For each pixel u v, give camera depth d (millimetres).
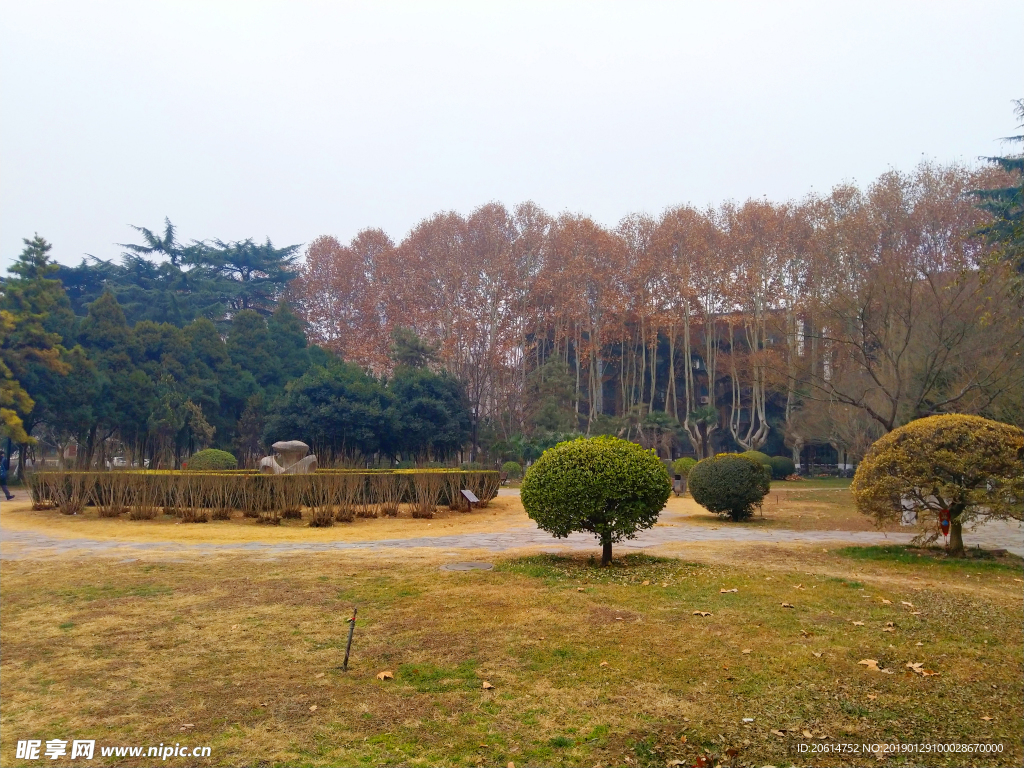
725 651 5461
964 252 23844
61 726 4160
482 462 36312
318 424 32156
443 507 17656
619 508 9047
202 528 13500
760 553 10570
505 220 42812
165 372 33344
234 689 4723
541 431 34750
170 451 30859
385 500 17469
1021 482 9461
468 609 6680
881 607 6953
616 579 8133
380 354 45156
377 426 33219
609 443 9391
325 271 50469
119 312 33688
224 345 37281
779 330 33250
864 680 4906
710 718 4273
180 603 7039
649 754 3826
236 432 36781
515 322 42844
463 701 4516
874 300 23281
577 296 41250
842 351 29688
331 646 5609
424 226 44000
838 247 24016
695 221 40406
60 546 11094
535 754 3826
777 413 48469
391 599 7125
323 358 42062
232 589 7656
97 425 31047
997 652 5551
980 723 4223
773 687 4750
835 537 13031
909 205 25047
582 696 4590
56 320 31875
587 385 48469
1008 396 19453
